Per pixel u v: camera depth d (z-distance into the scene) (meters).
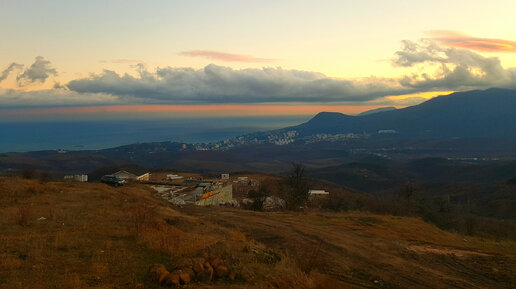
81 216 17.97
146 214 18.95
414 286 14.48
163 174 92.62
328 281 12.76
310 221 27.58
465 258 19.16
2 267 9.86
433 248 20.95
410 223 30.45
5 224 15.37
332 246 19.53
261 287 10.30
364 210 46.03
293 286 11.32
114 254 11.80
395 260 17.97
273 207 46.25
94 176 94.31
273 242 19.62
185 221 20.44
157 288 9.38
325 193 69.69
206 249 12.48
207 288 9.66
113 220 17.47
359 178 159.38
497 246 26.92
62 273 9.80
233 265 11.32
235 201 51.50
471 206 69.81
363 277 14.99
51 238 13.35
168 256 12.16
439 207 47.94
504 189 89.12
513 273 16.88
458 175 169.12
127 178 65.81
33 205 20.42
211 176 96.56
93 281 9.41
